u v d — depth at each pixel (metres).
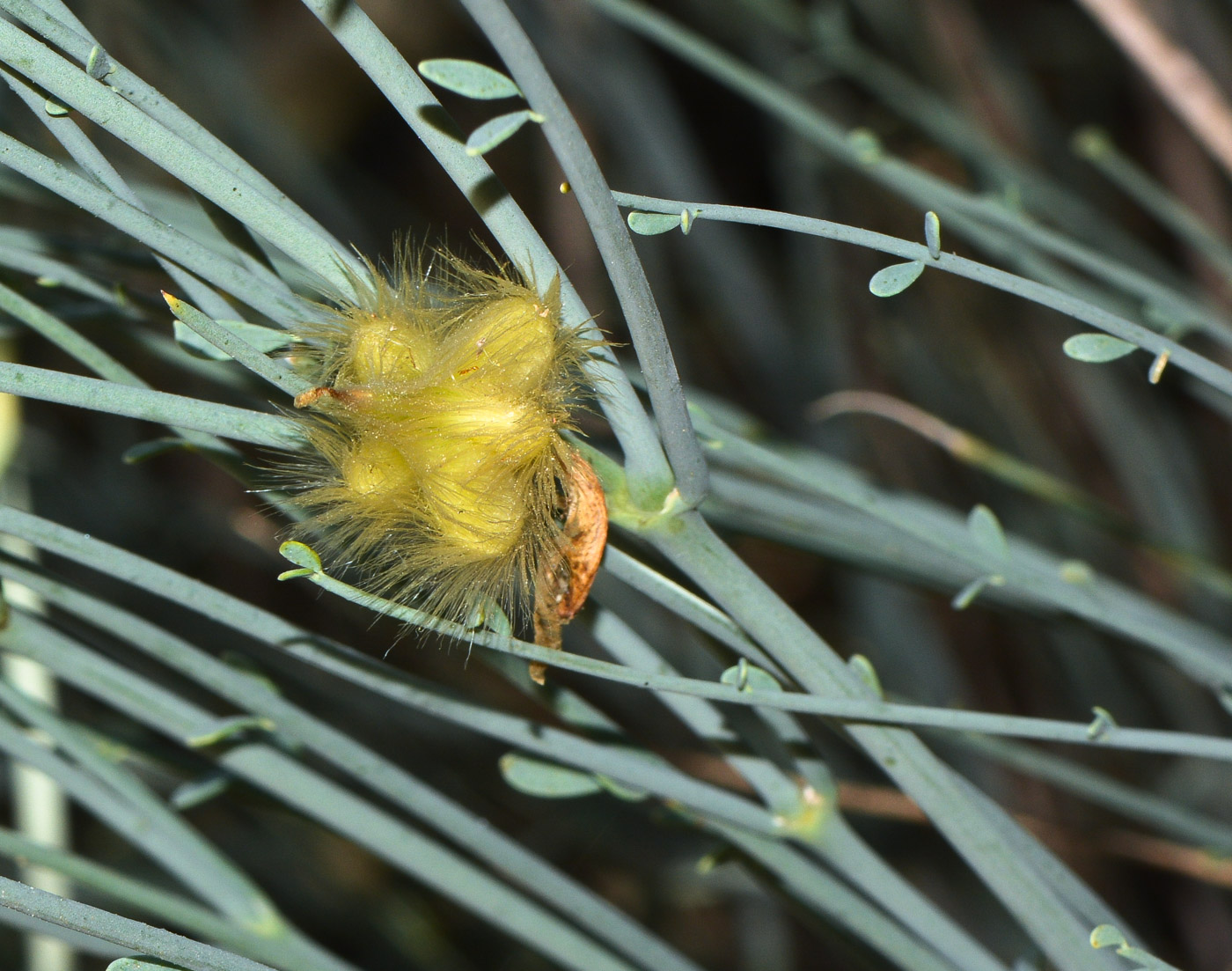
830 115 0.52
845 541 0.31
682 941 0.54
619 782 0.28
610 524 0.27
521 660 0.28
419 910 0.49
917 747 0.28
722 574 0.27
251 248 0.27
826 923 0.30
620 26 0.49
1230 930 0.44
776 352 0.52
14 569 0.28
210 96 0.48
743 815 0.28
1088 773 0.32
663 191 0.49
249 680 0.28
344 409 0.26
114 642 0.33
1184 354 0.27
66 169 0.26
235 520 0.42
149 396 0.26
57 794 0.32
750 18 0.54
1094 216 0.41
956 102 0.50
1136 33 0.32
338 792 0.29
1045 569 0.32
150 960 0.26
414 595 0.27
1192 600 0.44
